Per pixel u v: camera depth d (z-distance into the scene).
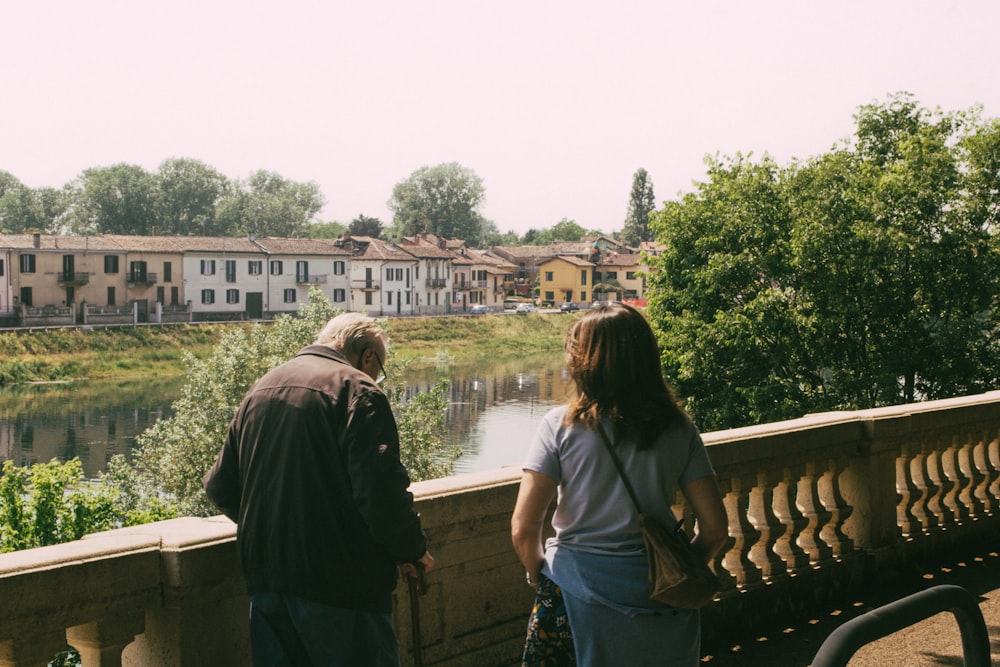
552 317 120.81
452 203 178.25
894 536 5.62
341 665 2.58
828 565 5.18
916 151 28.92
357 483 2.54
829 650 1.88
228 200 161.62
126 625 2.66
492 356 102.56
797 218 29.23
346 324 2.95
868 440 5.38
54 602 2.46
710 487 2.55
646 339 2.54
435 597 3.61
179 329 90.50
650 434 2.47
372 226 178.88
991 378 27.55
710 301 29.89
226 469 2.80
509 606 3.89
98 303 95.50
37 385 74.81
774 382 27.53
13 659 2.45
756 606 4.77
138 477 36.47
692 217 31.31
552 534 4.14
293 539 2.58
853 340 29.30
